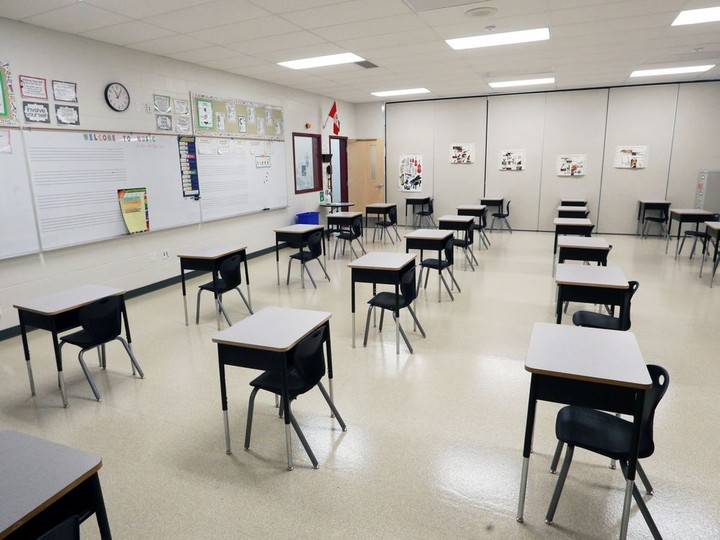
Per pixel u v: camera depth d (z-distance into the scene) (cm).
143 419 300
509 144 1051
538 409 304
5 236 433
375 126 1155
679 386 332
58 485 131
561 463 250
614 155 977
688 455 255
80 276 506
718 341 413
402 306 394
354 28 491
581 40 564
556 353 213
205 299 564
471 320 478
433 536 202
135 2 393
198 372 367
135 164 558
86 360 392
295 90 892
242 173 750
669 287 588
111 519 214
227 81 708
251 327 259
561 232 658
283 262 772
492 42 565
